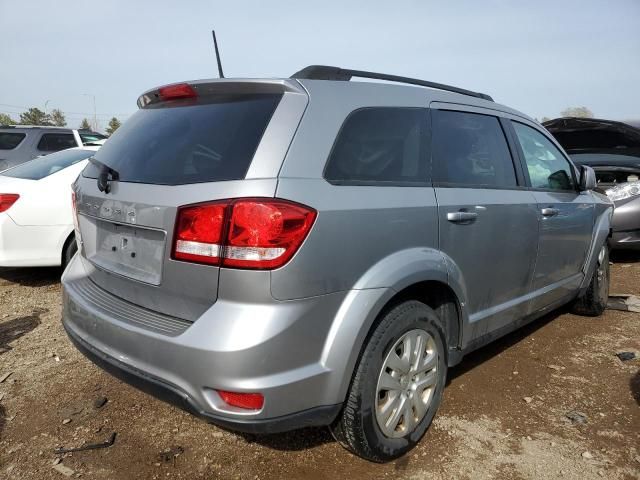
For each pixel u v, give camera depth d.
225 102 2.41
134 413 3.03
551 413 3.07
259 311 1.99
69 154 5.83
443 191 2.74
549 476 2.51
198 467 2.56
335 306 2.17
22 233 5.03
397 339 2.46
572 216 3.91
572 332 4.37
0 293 5.20
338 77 2.50
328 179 2.22
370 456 2.47
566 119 7.68
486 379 3.49
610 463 2.60
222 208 2.00
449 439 2.79
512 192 3.29
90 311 2.43
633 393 3.32
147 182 2.32
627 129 7.35
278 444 2.75
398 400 2.52
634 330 4.42
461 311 2.86
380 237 2.33
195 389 2.02
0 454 2.63
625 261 6.93
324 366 2.15
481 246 2.94
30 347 3.92
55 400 3.15
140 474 2.50
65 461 2.58
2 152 10.23
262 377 1.99
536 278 3.57
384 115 2.57
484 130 3.24
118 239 2.48
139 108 3.00
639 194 6.25
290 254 2.00
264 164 2.07
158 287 2.21
